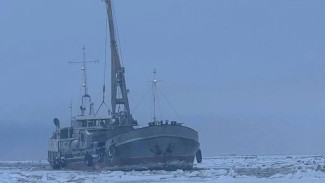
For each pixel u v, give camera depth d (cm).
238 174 7806
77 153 10494
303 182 5953
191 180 6719
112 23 10312
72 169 10831
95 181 6806
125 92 10088
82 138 10369
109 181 6800
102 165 9469
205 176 7450
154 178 7175
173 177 7319
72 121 11288
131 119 9994
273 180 6328
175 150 8762
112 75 10181
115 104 10094
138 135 8650
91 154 9788
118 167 9012
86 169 10050
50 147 12362
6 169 13162
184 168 9038
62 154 11362
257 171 8738
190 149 9012
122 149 8819
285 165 12062
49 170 10900
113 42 10238
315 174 7044
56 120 11975
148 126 8656
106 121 10788
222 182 6294
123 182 6619
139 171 8669
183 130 8850
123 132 9406
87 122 10769
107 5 10375
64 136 11512
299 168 9388
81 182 6656
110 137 9600
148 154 8706
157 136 8606
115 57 10219
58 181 6769
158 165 8762
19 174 8119
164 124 8688
